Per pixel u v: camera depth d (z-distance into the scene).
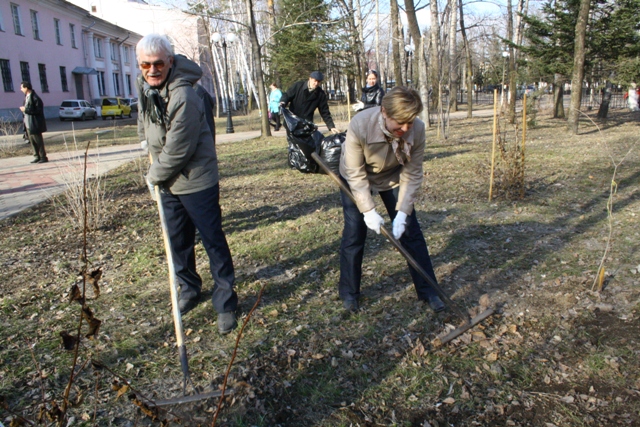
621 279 3.80
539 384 2.69
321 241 4.87
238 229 5.45
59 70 34.34
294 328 3.24
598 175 7.46
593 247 4.48
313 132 3.59
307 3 23.92
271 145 13.03
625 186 6.67
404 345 3.04
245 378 2.72
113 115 33.22
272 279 4.04
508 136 13.33
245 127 20.36
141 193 7.36
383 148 2.93
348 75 28.39
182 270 3.46
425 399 2.59
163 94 2.93
